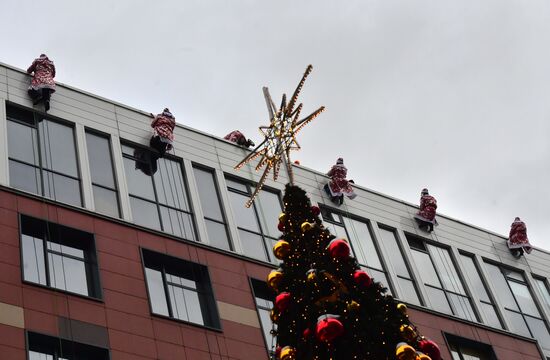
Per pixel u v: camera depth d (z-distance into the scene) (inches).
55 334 1566.2
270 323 1843.0
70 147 1910.7
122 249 1766.7
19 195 1722.4
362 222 2283.5
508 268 2474.2
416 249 2326.5
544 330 2374.5
